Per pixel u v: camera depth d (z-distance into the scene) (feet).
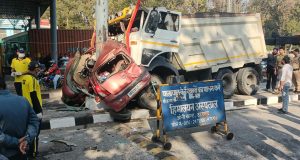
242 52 39.24
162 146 21.22
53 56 63.41
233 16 38.40
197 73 37.32
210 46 36.50
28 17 94.22
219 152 20.43
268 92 43.24
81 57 32.14
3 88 12.04
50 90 42.34
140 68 27.71
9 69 62.13
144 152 20.20
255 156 19.85
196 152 20.35
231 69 39.17
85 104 30.66
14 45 74.23
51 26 64.03
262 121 28.17
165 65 32.12
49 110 31.04
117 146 21.30
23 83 18.17
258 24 40.75
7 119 11.60
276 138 23.36
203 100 22.41
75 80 31.37
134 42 30.30
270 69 44.16
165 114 20.89
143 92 29.35
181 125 21.43
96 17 30.30
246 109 33.32
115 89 26.37
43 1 69.21
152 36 31.14
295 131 25.17
